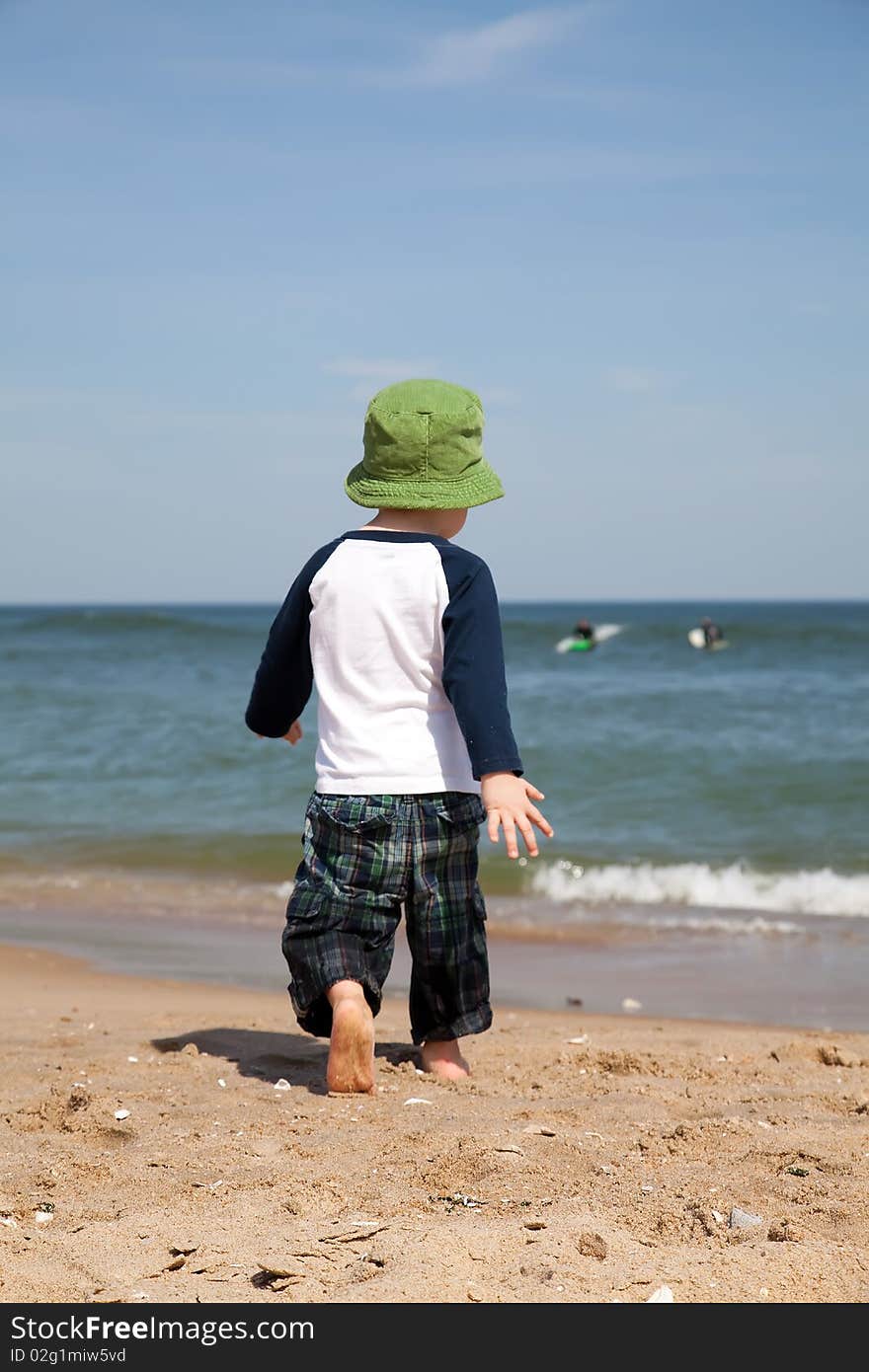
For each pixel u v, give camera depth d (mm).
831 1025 4945
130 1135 2797
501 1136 2723
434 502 3096
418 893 3082
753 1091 3352
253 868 8820
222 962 6090
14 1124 2906
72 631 39719
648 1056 3754
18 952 6262
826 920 7273
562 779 12109
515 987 5641
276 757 13586
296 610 3184
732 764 12734
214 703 19312
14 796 11703
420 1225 2156
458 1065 3412
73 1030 4207
